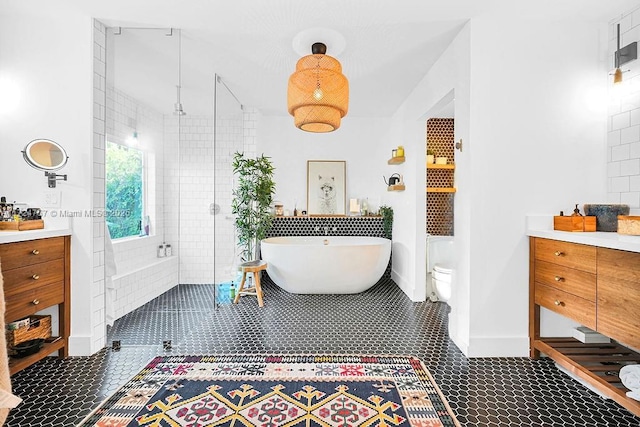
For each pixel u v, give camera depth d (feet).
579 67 8.18
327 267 13.08
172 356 7.99
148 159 11.93
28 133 8.07
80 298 8.12
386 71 11.16
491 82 8.07
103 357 7.95
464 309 8.31
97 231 8.38
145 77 11.23
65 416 5.70
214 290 11.82
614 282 5.80
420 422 5.55
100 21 8.34
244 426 5.42
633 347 5.45
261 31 8.74
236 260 13.64
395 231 15.49
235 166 13.64
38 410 5.85
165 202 12.77
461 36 8.55
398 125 15.30
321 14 7.95
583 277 6.49
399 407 5.95
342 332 9.55
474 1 7.39
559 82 8.16
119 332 9.56
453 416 5.71
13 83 8.07
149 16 8.09
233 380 6.86
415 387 6.62
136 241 11.51
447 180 15.11
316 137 17.06
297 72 8.15
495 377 7.07
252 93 13.38
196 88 12.21
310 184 16.90
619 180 7.92
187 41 9.29
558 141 8.18
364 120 17.04
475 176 8.07
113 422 5.52
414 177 12.89
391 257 16.19
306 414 5.74
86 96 8.10
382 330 9.72
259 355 8.05
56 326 8.09
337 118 8.49
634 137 7.59
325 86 7.96
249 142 15.20
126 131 10.69
